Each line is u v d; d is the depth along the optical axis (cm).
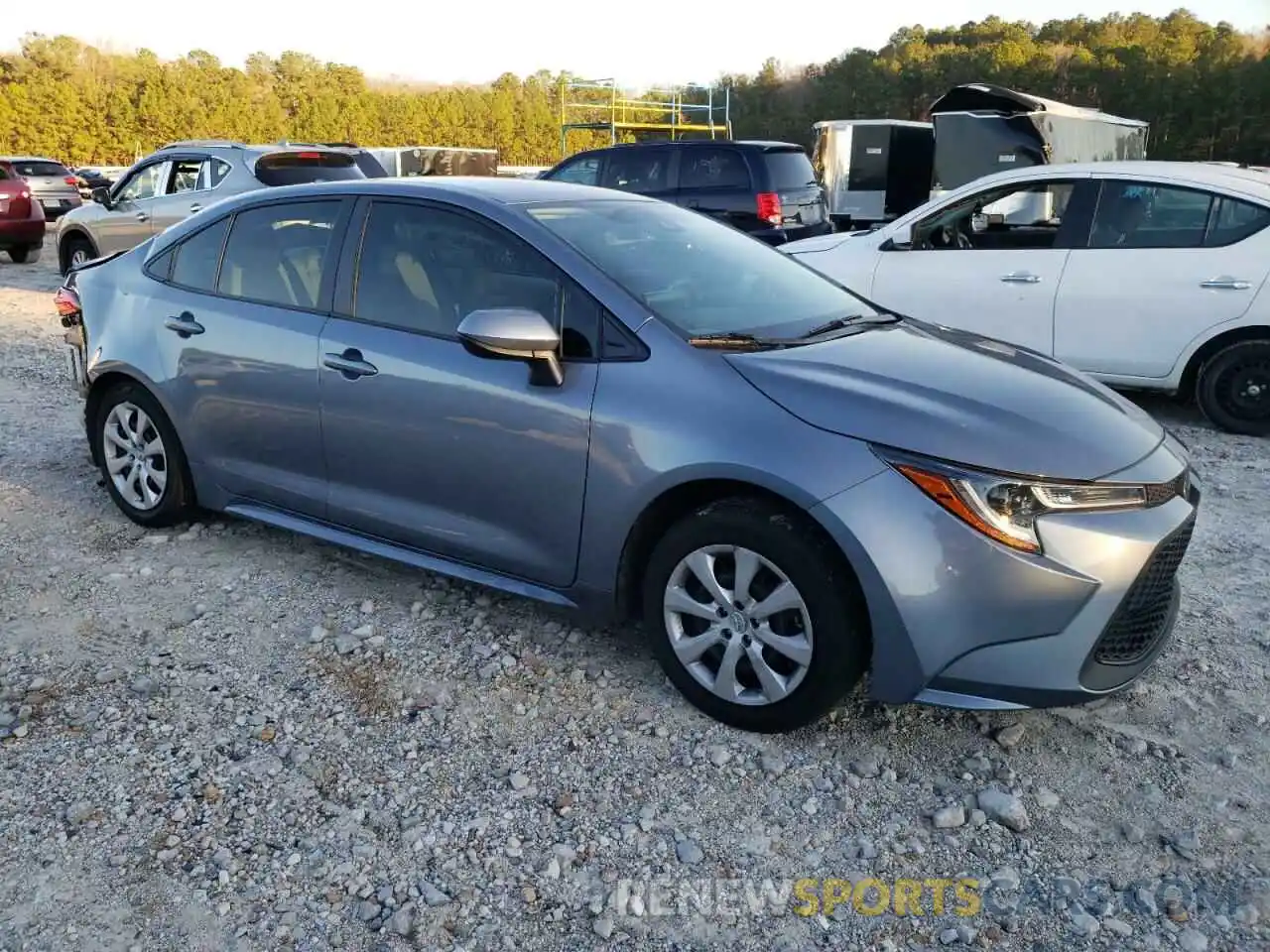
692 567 316
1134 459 299
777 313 366
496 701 336
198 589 414
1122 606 285
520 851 269
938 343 368
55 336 989
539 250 352
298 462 408
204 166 1209
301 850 268
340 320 391
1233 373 662
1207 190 655
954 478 278
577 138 6606
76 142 7294
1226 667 360
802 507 288
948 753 311
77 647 367
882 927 246
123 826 275
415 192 388
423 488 371
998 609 277
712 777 298
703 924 246
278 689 342
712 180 1206
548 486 337
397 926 243
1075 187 698
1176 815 284
